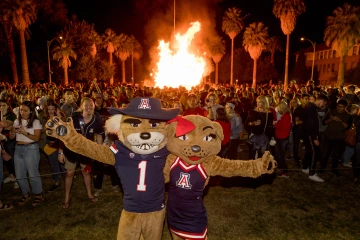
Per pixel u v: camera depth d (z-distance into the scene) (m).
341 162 7.67
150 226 2.94
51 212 4.81
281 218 4.70
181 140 2.84
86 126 4.79
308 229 4.39
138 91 12.41
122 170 2.90
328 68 53.47
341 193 5.70
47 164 7.27
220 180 6.04
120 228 2.92
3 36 32.62
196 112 5.88
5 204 5.01
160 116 2.78
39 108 6.75
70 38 37.69
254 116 5.90
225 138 5.52
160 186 2.96
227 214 4.81
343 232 4.32
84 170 5.02
